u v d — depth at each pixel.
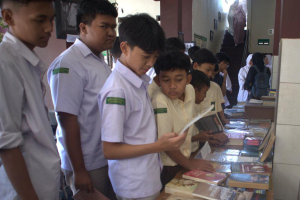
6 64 0.81
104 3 1.29
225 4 9.98
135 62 0.96
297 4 1.61
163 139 0.93
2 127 0.77
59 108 1.19
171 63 1.15
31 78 0.91
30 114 0.89
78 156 1.21
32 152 0.92
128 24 0.94
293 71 1.63
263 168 1.27
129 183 1.00
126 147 0.94
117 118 0.91
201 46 6.70
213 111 2.06
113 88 0.94
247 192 1.06
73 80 1.22
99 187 1.38
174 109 1.27
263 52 8.66
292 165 1.74
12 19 0.84
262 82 4.14
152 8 6.38
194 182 1.16
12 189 0.87
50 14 0.86
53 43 2.67
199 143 1.75
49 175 0.97
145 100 1.03
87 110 1.29
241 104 3.44
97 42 1.32
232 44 9.16
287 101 1.68
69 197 1.62
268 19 8.45
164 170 1.32
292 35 1.65
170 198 1.03
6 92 0.80
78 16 1.35
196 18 6.07
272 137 1.49
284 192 1.79
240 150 1.62
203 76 1.61
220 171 1.27
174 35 4.87
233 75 7.92
